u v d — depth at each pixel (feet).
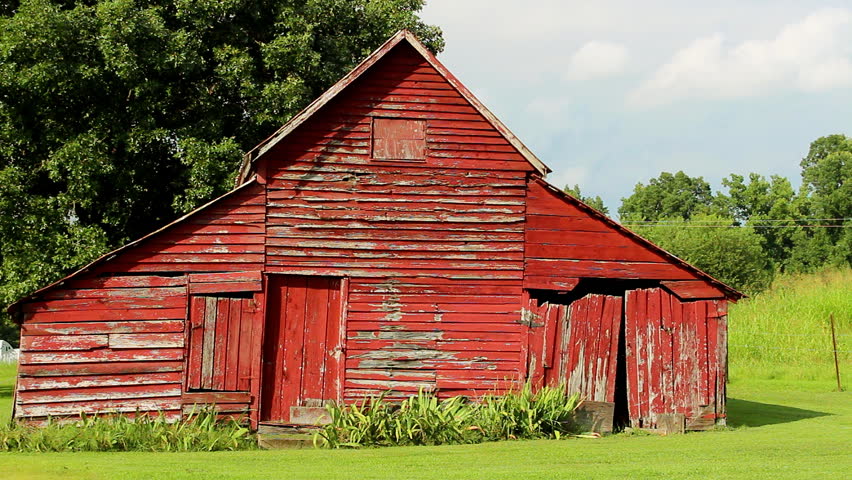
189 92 95.04
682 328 62.59
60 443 52.44
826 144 292.20
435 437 55.57
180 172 95.35
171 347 58.13
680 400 61.98
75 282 57.57
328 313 60.29
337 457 49.08
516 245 61.62
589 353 61.77
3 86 85.05
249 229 59.47
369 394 59.72
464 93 61.31
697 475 40.75
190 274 58.65
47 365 56.85
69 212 90.84
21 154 91.25
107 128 88.38
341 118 60.85
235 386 58.49
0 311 89.10
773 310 132.16
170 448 53.62
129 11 85.81
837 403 83.20
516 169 61.98
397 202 60.90
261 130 97.14
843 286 144.46
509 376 61.00
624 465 44.62
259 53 99.35
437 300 60.85
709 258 194.59
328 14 99.91
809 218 260.83
